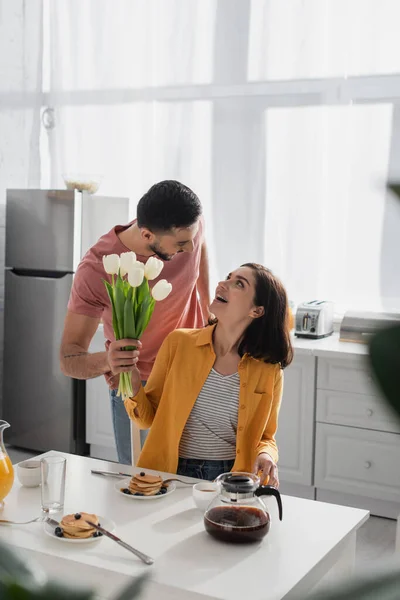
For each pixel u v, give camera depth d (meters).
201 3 4.41
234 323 2.22
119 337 2.05
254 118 4.32
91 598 0.26
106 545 1.64
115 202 4.56
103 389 4.43
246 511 1.67
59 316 4.43
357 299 4.16
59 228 4.39
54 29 4.81
